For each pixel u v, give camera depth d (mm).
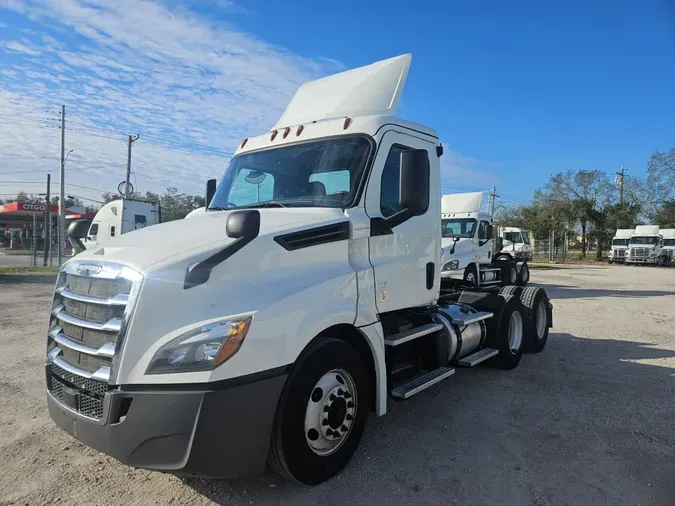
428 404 5215
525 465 3832
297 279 3316
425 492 3402
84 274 3135
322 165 4199
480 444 4211
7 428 4406
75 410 3012
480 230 14906
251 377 2898
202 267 2885
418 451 4051
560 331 9648
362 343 3936
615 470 3766
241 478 3543
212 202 4723
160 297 2809
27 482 3465
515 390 5723
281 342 3039
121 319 2803
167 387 2748
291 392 3146
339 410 3529
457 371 6570
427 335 4875
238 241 2959
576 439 4340
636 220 50625
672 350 7910
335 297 3504
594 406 5188
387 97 4535
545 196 50625
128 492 3342
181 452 2709
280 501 3248
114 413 2752
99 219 23625
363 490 3412
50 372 3367
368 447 4117
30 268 23375
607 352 7754
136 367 2766
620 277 25594
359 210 3906
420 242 4613
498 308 6375
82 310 3086
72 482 3469
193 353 2766
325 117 4648
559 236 50812
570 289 18703
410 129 4535
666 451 4113
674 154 48031
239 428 2836
